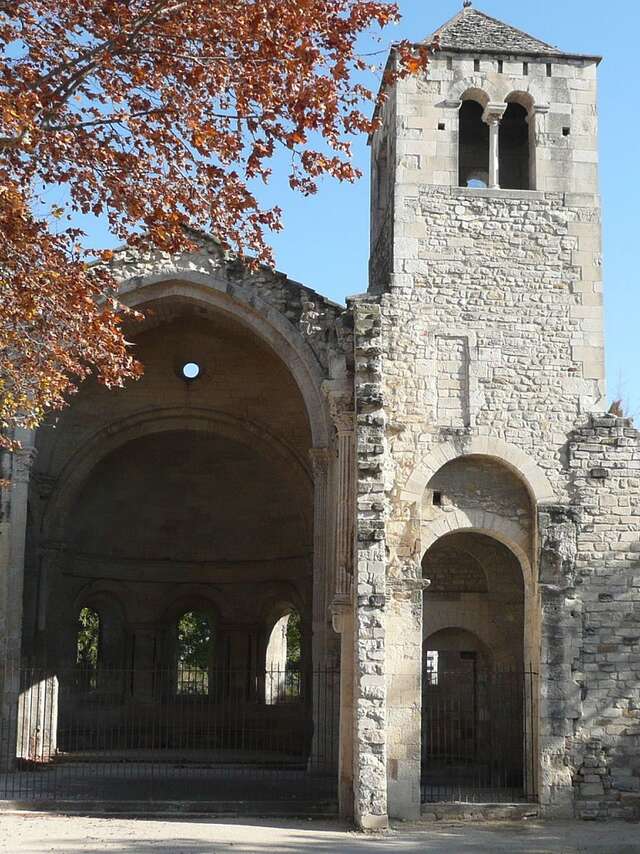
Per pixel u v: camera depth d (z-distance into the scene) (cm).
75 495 3353
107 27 1700
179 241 1844
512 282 2611
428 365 2553
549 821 2367
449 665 3048
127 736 3541
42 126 1700
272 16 1683
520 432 2542
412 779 2367
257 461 3619
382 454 2400
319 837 2119
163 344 3397
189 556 3703
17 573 2733
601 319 2609
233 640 3656
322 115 1728
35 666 3183
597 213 2661
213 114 1766
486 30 2786
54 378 1919
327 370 2797
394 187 2641
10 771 2723
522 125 2977
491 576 2925
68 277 1839
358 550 2348
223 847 1936
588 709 2447
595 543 2509
